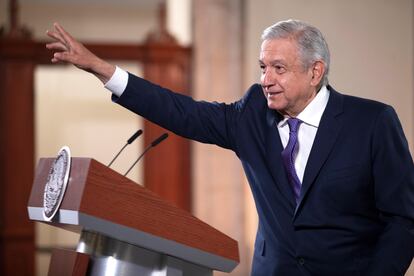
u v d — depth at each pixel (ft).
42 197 24.34
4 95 84.33
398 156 27.14
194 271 25.07
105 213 22.31
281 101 27.12
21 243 82.89
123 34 127.65
